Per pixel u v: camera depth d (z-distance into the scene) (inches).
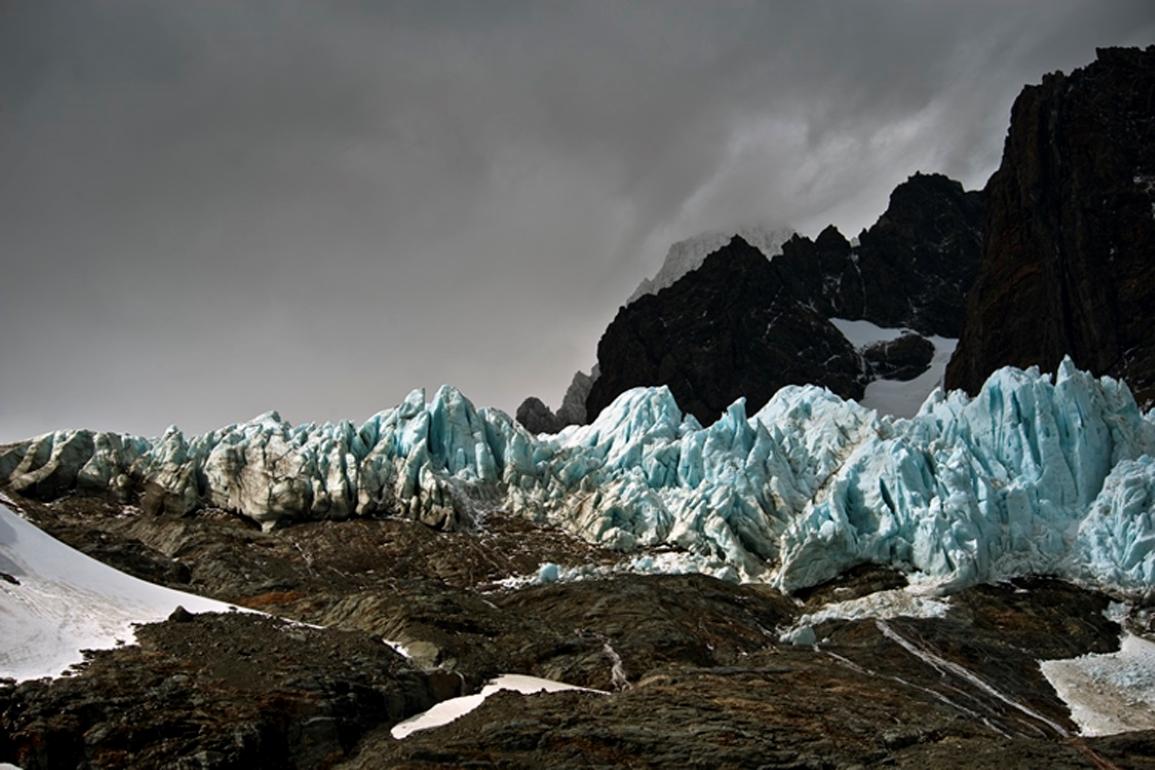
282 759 1647.4
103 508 3659.0
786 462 3836.1
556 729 1705.2
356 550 3447.3
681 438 4030.5
